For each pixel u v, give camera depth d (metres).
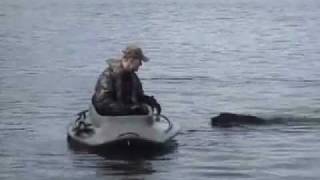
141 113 32.81
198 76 63.44
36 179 28.64
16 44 96.94
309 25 145.12
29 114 42.97
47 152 32.81
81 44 99.31
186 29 133.00
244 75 64.19
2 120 40.91
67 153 32.53
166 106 46.75
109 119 32.38
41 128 38.53
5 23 150.25
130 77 33.19
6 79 59.78
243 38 111.62
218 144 34.59
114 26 141.25
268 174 29.27
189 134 36.84
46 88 54.59
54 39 107.38
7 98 49.25
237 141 35.25
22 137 36.16
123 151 32.25
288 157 32.09
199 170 29.91
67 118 41.72
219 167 30.39
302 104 47.47
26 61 74.69
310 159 31.73
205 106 46.88
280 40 107.75
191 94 52.53
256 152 33.00
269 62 76.19
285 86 56.72
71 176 29.00
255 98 50.47
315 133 37.06
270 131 37.59
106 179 28.59
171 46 96.94
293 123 39.69
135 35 117.38
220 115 39.62
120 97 32.97
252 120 39.53
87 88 54.78
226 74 65.00
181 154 32.47
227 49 92.56
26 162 31.19
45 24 147.12
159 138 32.31
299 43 101.81
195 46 97.00
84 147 32.88
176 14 188.88
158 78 62.00
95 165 30.56
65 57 80.31
